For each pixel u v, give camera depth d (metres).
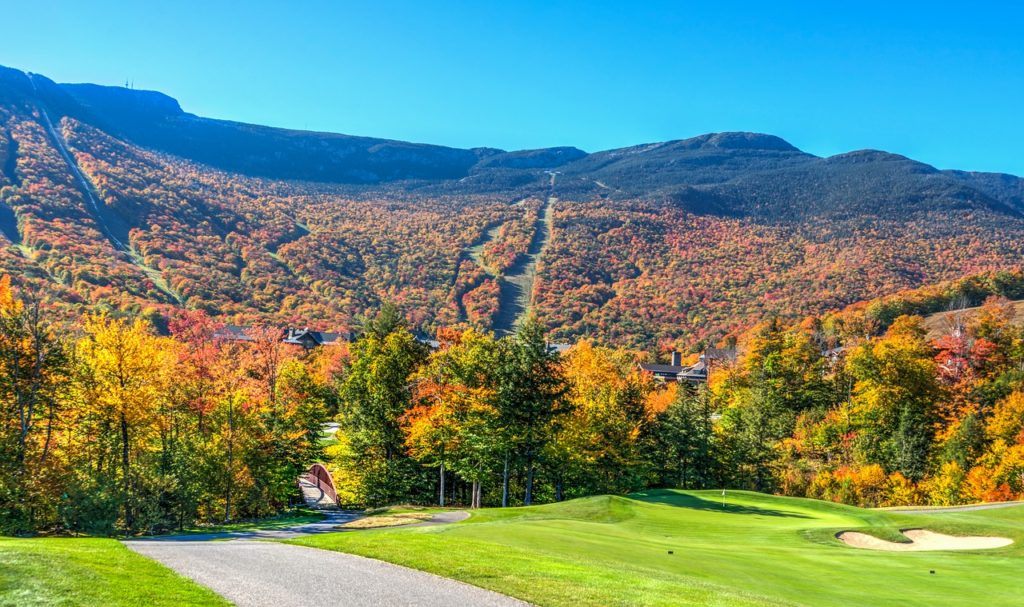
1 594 14.02
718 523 39.09
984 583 23.39
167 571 17.48
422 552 20.84
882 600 19.92
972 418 79.69
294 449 54.22
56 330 46.38
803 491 80.44
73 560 17.44
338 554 20.84
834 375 109.00
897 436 81.69
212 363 54.19
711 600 16.08
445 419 53.06
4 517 35.88
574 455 56.22
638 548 26.31
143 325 56.66
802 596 19.62
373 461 55.22
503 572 18.17
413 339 59.91
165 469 43.84
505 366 53.66
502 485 59.84
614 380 72.25
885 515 41.38
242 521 47.22
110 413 41.75
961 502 71.88
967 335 116.88
